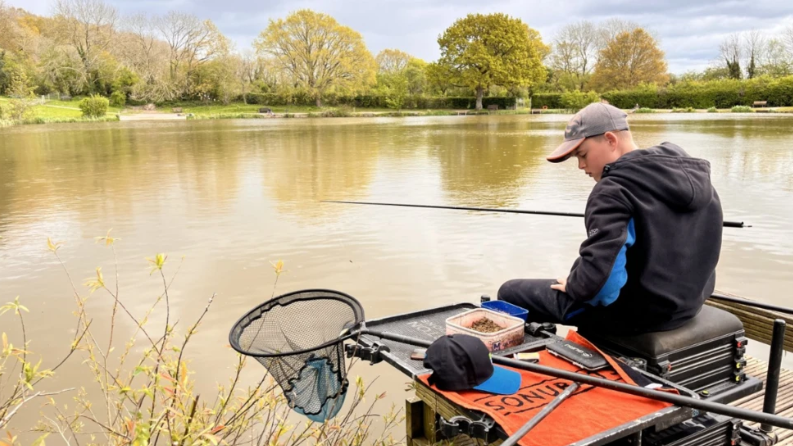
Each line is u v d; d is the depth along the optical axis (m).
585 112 2.08
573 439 1.46
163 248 5.49
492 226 6.16
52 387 2.89
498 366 1.80
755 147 13.65
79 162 12.80
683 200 1.82
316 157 13.45
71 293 4.28
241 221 6.58
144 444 1.55
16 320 3.77
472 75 49.34
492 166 11.43
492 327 2.02
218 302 4.09
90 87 47.88
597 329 2.04
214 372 3.06
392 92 52.50
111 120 36.69
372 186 9.05
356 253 5.24
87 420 2.58
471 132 22.59
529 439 1.47
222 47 49.69
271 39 50.50
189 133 23.25
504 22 49.53
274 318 1.99
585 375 1.60
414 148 15.59
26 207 7.62
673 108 43.41
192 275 4.68
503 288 2.32
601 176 2.03
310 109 50.62
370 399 2.88
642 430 1.59
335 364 1.78
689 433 1.74
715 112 39.12
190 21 48.69
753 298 4.00
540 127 26.11
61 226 6.50
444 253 5.20
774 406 2.08
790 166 10.34
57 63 45.41
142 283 4.49
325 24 50.38
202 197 8.21
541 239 5.62
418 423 2.48
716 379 2.00
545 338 2.02
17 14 56.28
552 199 7.75
